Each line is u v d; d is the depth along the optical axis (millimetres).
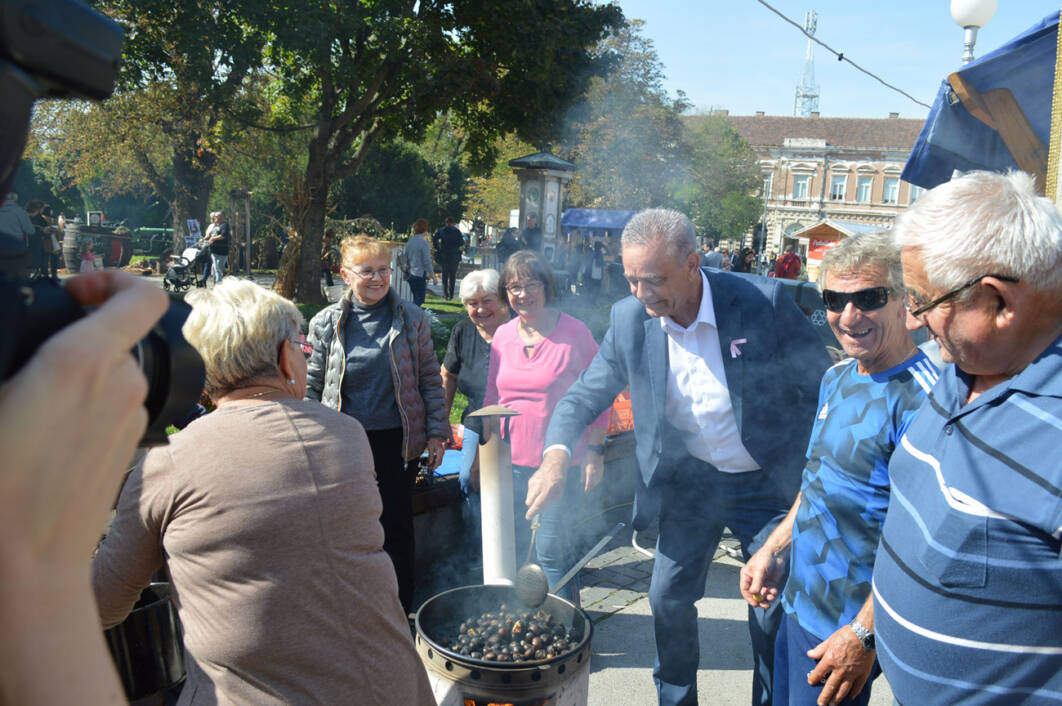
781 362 2318
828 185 54562
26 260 370
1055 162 3623
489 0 11625
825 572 1778
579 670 1856
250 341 1441
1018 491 1088
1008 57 4402
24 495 336
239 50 11164
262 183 23016
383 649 1372
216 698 1264
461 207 32094
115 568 1314
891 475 1417
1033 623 1106
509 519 2273
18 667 348
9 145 307
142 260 19281
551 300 3055
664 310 2248
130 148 19156
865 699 1833
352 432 1455
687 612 2496
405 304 3031
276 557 1257
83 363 348
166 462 1298
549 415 2969
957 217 1140
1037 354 1139
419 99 12664
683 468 2486
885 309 1673
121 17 11195
